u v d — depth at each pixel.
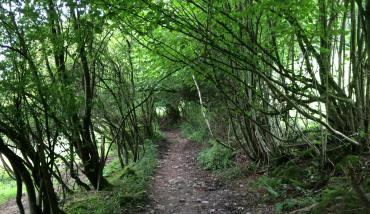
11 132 3.07
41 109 3.15
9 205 6.09
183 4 3.29
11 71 2.97
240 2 3.44
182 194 4.72
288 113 4.45
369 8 2.27
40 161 3.17
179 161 7.11
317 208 3.06
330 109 4.01
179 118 12.50
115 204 4.14
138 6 2.89
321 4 3.20
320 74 3.67
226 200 4.26
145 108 9.24
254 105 4.37
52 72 3.56
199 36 3.50
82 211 4.07
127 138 6.91
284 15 2.98
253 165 5.24
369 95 3.80
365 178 3.27
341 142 4.04
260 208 3.79
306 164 4.37
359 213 2.71
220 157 6.12
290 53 4.09
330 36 3.61
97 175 4.96
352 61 3.79
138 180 5.16
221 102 6.22
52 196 3.19
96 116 6.11
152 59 4.20
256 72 3.30
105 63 6.42
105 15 2.91
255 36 3.30
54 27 3.36
